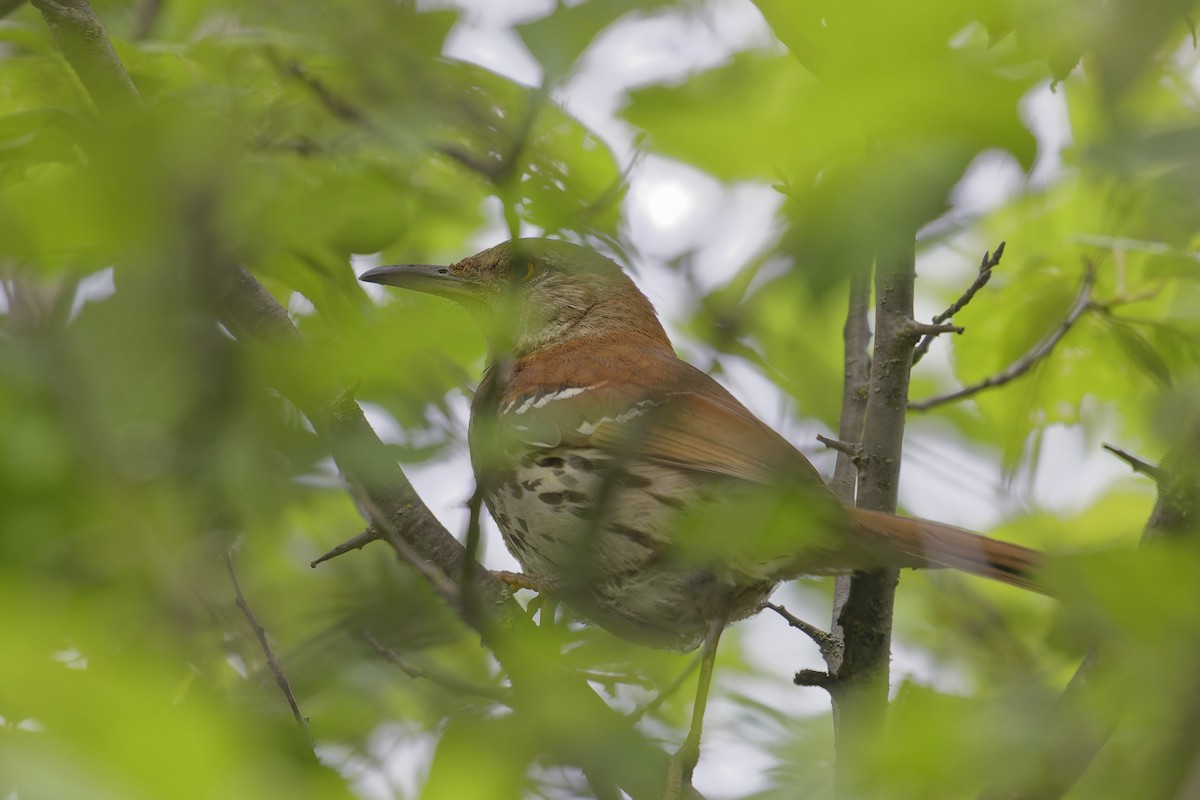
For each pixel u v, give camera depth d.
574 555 7.74
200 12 8.01
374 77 6.64
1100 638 3.46
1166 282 8.26
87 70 5.86
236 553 8.82
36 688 2.65
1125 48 3.09
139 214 3.72
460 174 7.62
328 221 4.84
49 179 4.11
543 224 6.08
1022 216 7.97
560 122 6.30
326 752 7.11
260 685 7.80
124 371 4.23
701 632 8.55
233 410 4.53
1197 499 5.35
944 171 2.89
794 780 4.42
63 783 2.49
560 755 4.43
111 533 6.04
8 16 7.85
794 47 3.02
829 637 7.87
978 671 6.71
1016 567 6.75
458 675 7.99
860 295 8.39
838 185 3.00
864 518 6.96
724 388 8.95
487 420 4.83
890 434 7.54
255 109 6.68
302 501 7.40
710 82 3.33
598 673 6.50
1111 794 3.67
